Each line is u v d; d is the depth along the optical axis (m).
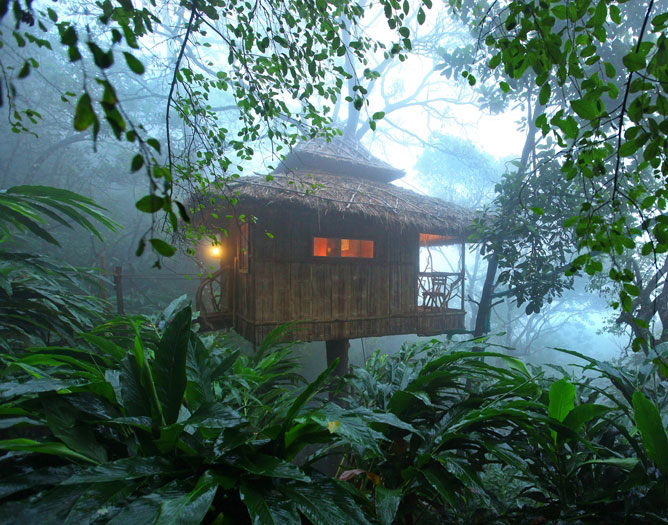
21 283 2.91
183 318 1.69
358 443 1.42
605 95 5.21
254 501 1.25
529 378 2.55
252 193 5.48
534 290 5.39
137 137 0.65
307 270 6.68
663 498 1.71
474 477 1.78
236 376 2.47
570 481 2.09
